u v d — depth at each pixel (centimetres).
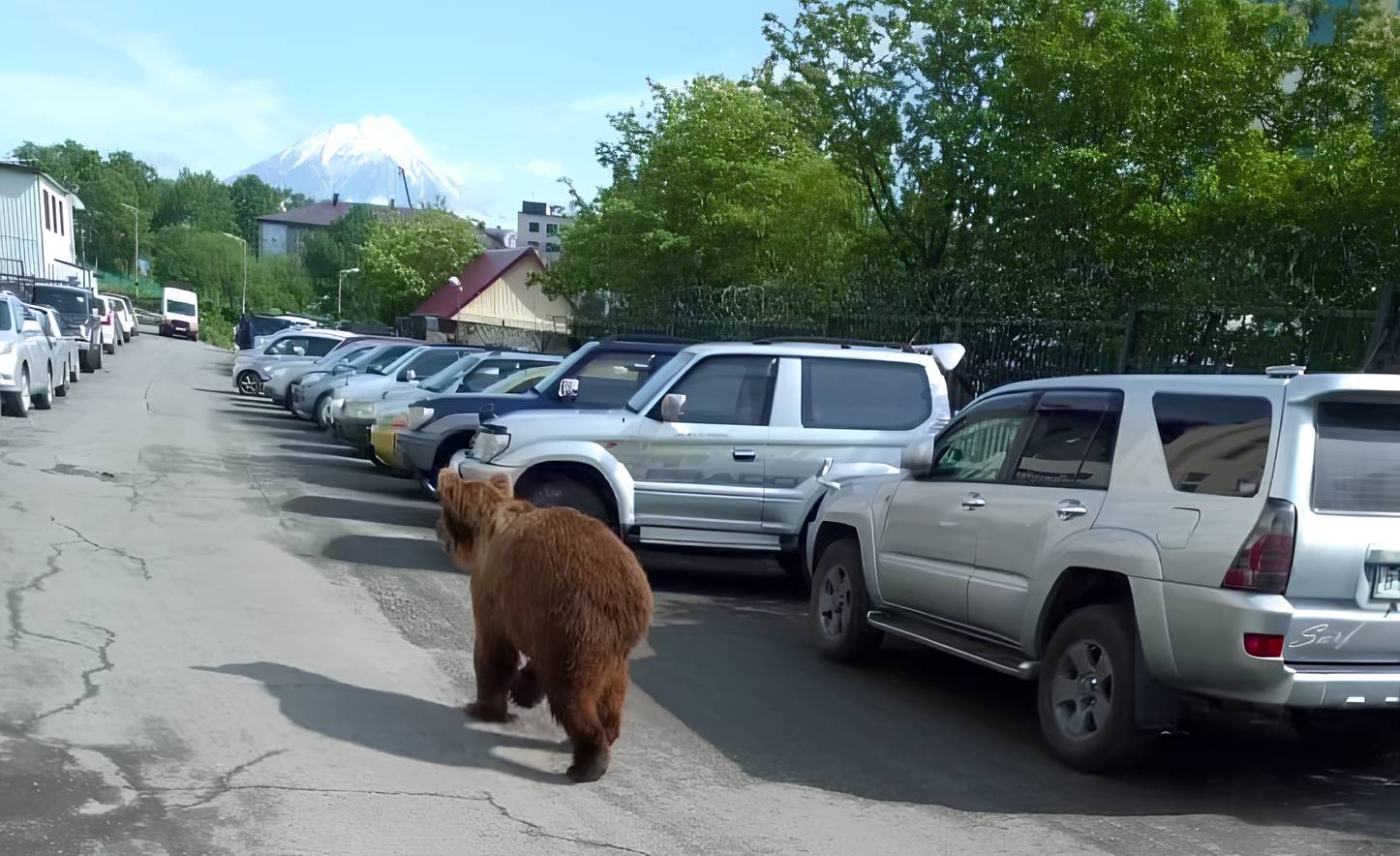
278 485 1418
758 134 2530
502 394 1295
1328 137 1280
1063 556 591
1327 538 506
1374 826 521
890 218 1911
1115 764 562
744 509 987
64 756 508
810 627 820
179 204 15000
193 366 4347
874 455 995
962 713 691
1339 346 977
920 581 708
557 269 3978
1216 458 540
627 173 2889
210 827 449
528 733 595
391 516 1250
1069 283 1366
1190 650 521
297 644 720
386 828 460
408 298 5744
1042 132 1538
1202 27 1418
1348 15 1470
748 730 627
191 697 601
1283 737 672
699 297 2203
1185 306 1112
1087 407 625
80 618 737
